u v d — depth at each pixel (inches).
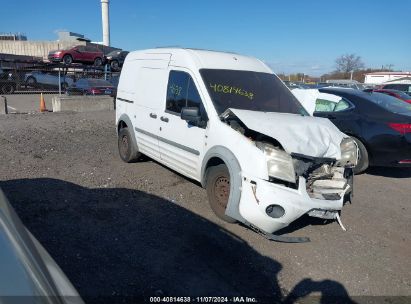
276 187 168.4
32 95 1046.4
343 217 219.5
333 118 313.6
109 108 700.0
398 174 323.3
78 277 139.8
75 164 288.8
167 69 246.5
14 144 341.4
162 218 196.9
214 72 222.8
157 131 249.0
